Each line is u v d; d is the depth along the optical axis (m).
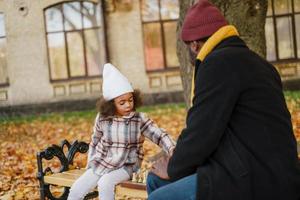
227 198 2.44
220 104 2.44
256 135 2.48
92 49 15.72
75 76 15.68
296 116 10.48
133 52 15.66
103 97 3.75
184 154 2.51
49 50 15.63
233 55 2.51
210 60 2.51
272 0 14.67
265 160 2.46
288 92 13.71
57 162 7.62
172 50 15.58
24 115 15.30
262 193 2.45
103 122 3.79
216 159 2.52
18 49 15.54
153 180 2.98
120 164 3.73
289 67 14.58
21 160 8.26
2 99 15.45
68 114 14.70
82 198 3.74
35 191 6.12
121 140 3.74
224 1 5.52
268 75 2.57
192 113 2.50
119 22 15.66
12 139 10.99
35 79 15.57
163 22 15.59
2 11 15.49
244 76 2.48
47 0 15.50
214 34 2.65
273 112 2.52
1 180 6.82
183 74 5.80
